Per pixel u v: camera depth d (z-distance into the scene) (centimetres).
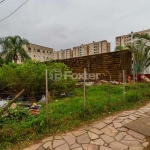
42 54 4306
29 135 307
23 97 675
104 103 506
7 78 723
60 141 293
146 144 279
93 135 317
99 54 1166
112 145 278
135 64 1007
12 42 1808
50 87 691
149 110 482
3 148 269
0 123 333
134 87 785
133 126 356
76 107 462
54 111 432
